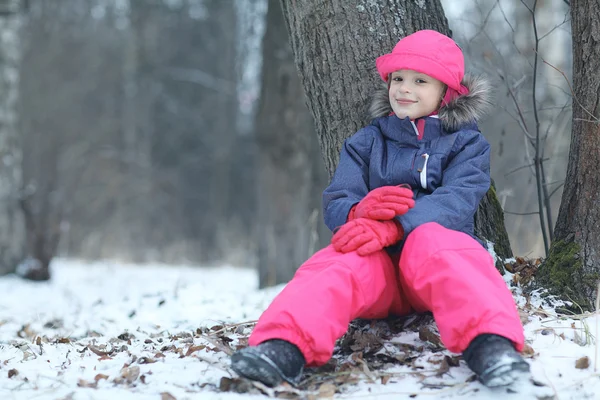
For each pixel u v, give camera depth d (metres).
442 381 2.65
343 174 3.28
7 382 2.86
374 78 3.65
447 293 2.65
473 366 2.55
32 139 21.11
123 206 22.38
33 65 21.56
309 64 3.79
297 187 8.07
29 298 7.17
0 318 5.68
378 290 2.85
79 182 22.62
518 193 6.90
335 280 2.71
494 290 2.66
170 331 4.23
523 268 3.65
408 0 3.72
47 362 3.28
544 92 6.86
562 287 3.38
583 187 3.40
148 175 22.89
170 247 19.50
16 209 9.57
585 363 2.70
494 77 5.04
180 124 23.59
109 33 23.91
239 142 23.02
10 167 9.55
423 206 2.97
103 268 11.87
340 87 3.70
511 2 10.98
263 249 8.17
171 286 7.99
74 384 2.80
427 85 3.20
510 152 6.50
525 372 2.40
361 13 3.67
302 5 3.75
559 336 2.96
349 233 2.85
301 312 2.63
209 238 22.33
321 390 2.60
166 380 2.78
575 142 3.46
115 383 2.79
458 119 3.20
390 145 3.32
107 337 4.18
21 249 9.61
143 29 22.97
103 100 24.17
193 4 22.83
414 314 3.28
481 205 3.71
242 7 14.45
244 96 16.48
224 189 22.80
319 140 3.87
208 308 5.07
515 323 2.58
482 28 4.94
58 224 9.40
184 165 23.44
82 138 23.42
